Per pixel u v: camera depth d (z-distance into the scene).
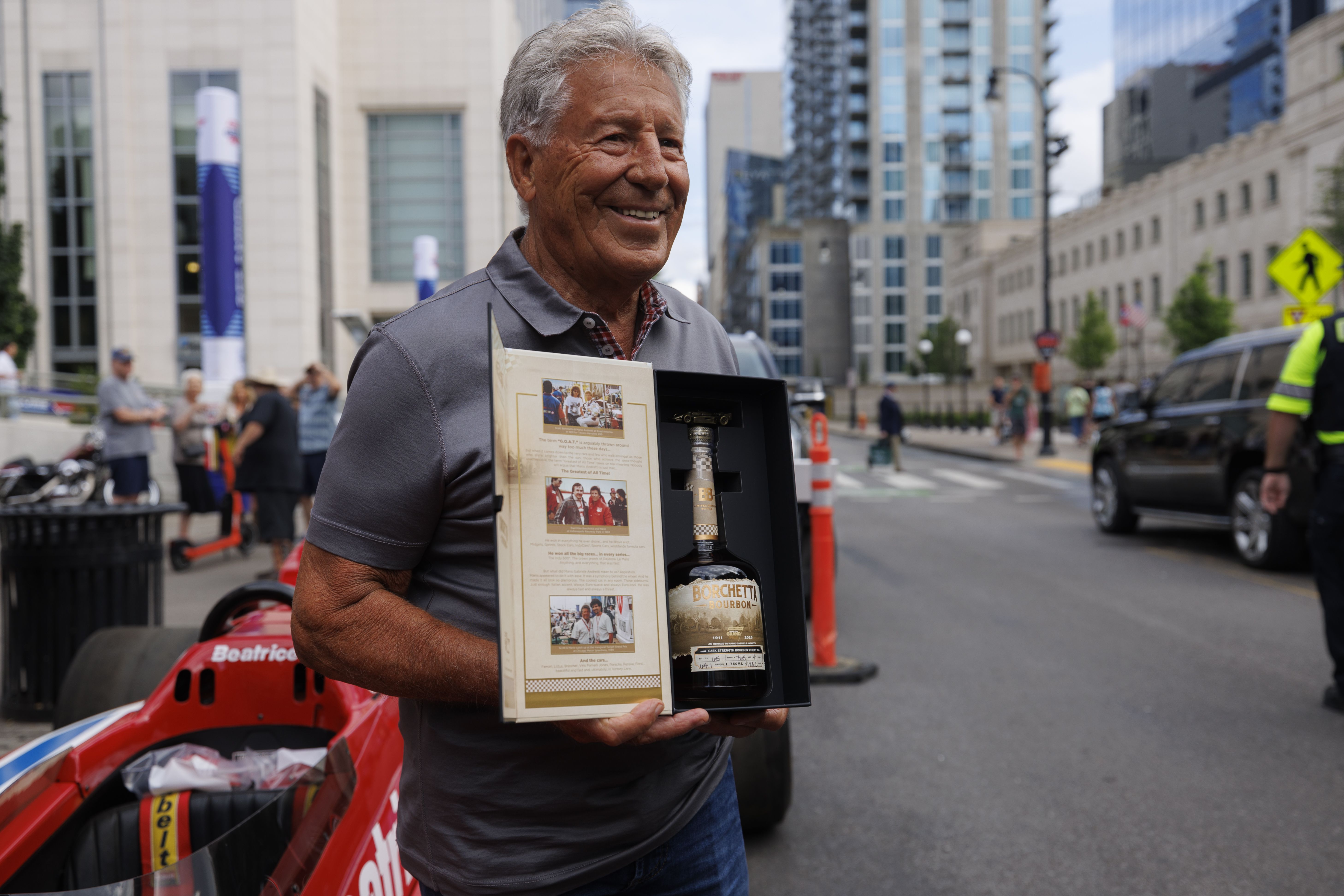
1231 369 9.62
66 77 30.44
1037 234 72.00
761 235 95.25
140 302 30.53
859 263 93.81
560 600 1.15
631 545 1.21
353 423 1.35
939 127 93.69
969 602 7.88
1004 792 4.03
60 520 4.52
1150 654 6.23
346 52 34.59
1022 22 93.69
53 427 16.05
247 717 2.47
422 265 18.28
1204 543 10.84
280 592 2.77
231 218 19.34
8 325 25.25
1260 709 5.09
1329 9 73.62
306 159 30.69
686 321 1.68
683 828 1.51
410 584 1.42
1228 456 9.41
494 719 1.38
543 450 1.18
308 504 10.18
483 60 34.81
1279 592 8.15
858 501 15.70
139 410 9.40
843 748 4.58
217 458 11.36
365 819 2.09
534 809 1.38
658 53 1.44
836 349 93.50
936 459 27.44
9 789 2.00
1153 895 3.16
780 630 1.41
